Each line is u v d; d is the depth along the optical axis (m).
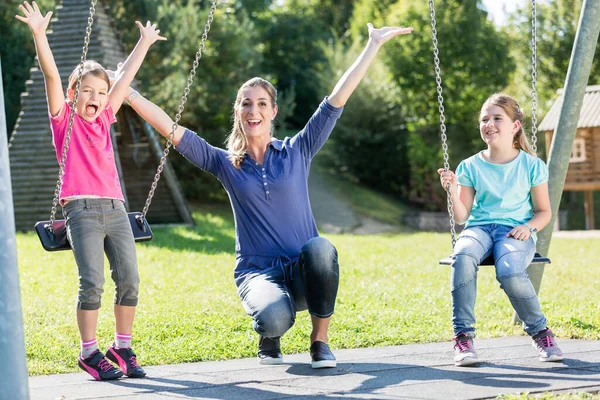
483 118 5.88
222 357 6.16
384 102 31.78
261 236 5.49
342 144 32.41
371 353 6.10
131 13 24.36
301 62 45.50
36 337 7.09
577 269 13.03
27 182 19.06
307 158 5.70
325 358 5.34
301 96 44.09
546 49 30.69
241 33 27.64
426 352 6.07
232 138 5.68
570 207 33.69
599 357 5.60
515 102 5.91
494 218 5.73
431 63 31.28
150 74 24.45
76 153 5.23
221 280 11.77
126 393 4.73
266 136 5.66
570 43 30.28
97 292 5.15
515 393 4.45
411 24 31.56
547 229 7.26
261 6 47.75
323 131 5.70
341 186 31.78
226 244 17.62
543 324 5.53
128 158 21.56
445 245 18.61
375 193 32.06
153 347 6.59
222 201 28.39
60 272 12.31
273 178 5.51
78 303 5.18
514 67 31.86
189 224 21.12
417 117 32.50
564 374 5.01
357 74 5.70
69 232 5.19
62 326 7.64
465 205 5.82
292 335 6.93
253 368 5.55
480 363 5.46
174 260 14.30
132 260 5.29
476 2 31.47
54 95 5.19
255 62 28.95
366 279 12.20
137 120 21.17
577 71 7.10
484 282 11.56
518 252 5.50
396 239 20.66
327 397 4.45
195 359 6.09
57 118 5.24
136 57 5.68
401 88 32.00
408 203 32.03
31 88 19.38
